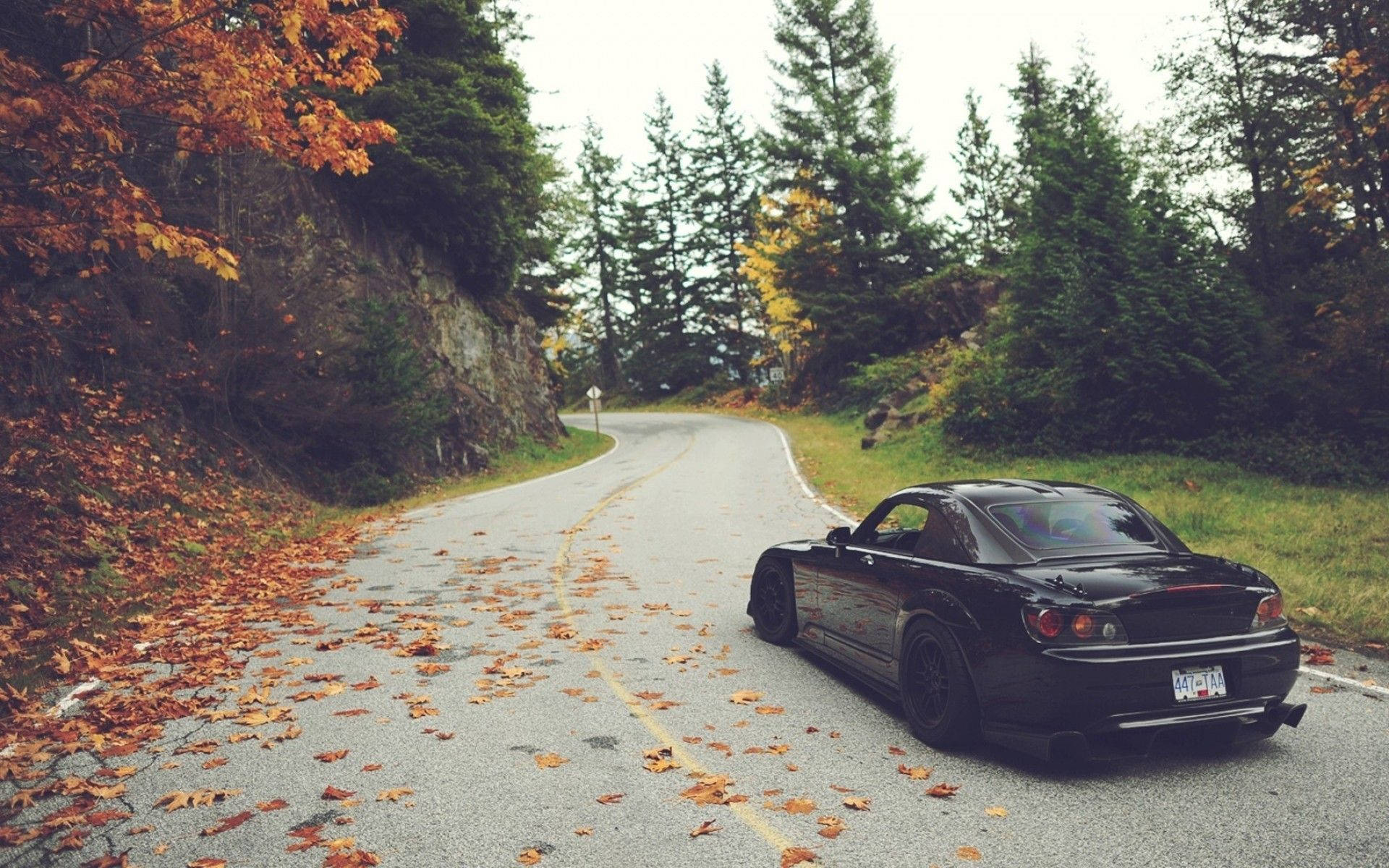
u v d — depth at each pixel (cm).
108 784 441
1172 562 473
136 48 906
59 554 932
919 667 512
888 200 4647
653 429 4903
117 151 859
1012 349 2261
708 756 473
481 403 3200
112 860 355
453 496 2178
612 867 348
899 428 2889
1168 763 452
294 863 354
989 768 452
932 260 4666
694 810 403
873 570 568
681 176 7731
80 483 1150
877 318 4372
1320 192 1520
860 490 1814
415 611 853
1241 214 2145
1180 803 399
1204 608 437
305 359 1994
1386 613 723
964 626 463
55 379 1323
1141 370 1789
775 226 4950
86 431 1314
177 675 638
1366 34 1733
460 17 2833
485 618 823
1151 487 1522
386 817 398
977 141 5722
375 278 2666
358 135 931
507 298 3894
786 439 3466
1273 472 1578
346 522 1642
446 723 533
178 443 1539
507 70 3109
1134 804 399
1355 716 513
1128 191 1997
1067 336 1942
